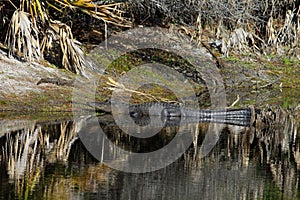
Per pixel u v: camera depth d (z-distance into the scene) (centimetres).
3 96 1591
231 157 1121
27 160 1032
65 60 1773
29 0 1753
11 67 1700
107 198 823
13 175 927
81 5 1800
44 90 1659
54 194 832
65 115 1550
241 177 963
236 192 873
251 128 1491
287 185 920
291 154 1160
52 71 1753
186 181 929
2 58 1723
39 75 1711
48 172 952
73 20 2025
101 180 915
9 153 1083
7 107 1557
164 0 2220
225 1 2284
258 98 1991
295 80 2320
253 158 1117
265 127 1510
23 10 1756
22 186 866
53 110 1582
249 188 901
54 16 2042
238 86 2197
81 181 903
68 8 2045
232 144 1255
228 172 994
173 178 945
